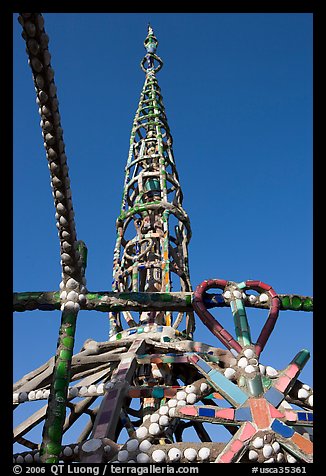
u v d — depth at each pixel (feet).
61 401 44.09
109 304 52.21
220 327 51.01
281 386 46.11
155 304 53.21
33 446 61.46
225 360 50.55
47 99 41.37
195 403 46.47
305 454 40.47
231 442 40.96
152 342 62.59
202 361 49.34
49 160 44.91
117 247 82.94
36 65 39.27
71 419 61.77
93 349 65.46
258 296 54.54
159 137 92.73
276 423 42.57
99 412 47.98
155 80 104.32
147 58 108.58
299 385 49.37
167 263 75.72
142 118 97.60
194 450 40.40
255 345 49.47
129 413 62.03
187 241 85.56
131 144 93.91
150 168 90.17
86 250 54.85
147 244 81.97
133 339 65.98
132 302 52.75
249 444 41.04
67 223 48.26
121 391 50.37
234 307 52.60
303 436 41.73
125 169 91.04
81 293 51.98
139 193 85.76
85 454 41.65
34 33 37.40
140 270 81.30
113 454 41.73
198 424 64.75
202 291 54.03
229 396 45.39
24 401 56.24
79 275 52.13
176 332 67.97
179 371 63.52
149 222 82.99
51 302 51.26
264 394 45.24
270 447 40.86
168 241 78.74
